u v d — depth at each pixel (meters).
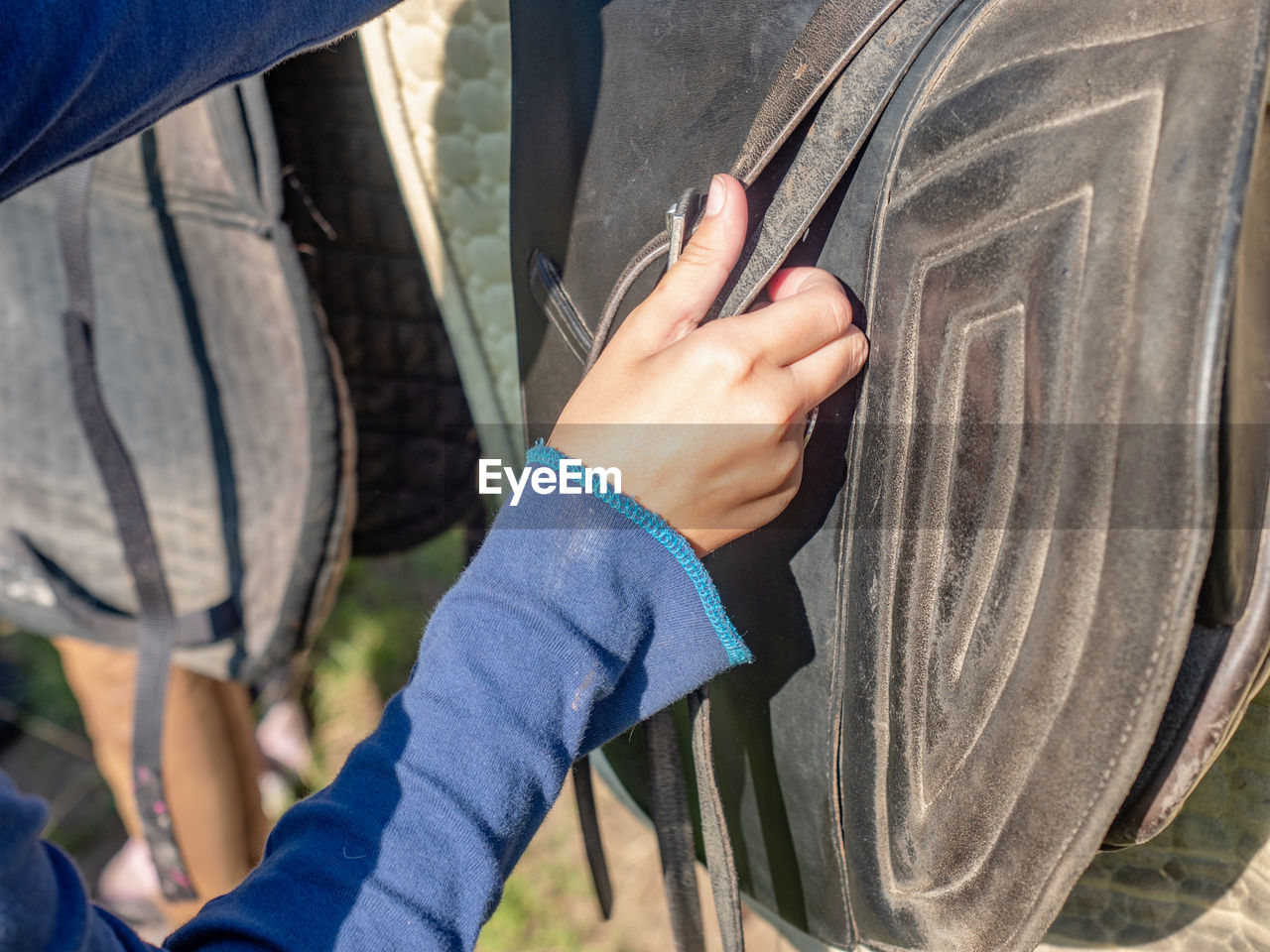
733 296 0.48
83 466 0.94
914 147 0.44
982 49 0.43
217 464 0.93
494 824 0.43
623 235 0.59
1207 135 0.34
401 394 0.97
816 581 0.53
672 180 0.56
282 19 0.45
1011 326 0.41
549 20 0.62
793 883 0.63
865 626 0.49
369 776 0.44
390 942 0.41
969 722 0.45
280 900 0.41
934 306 0.44
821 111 0.46
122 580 0.98
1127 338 0.36
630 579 0.45
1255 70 0.34
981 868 0.45
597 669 0.44
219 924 0.41
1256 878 0.55
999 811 0.43
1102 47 0.39
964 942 0.47
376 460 1.01
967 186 0.42
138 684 0.97
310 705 1.69
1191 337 0.34
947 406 0.44
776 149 0.47
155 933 1.41
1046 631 0.40
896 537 0.47
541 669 0.44
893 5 0.44
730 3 0.53
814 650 0.54
